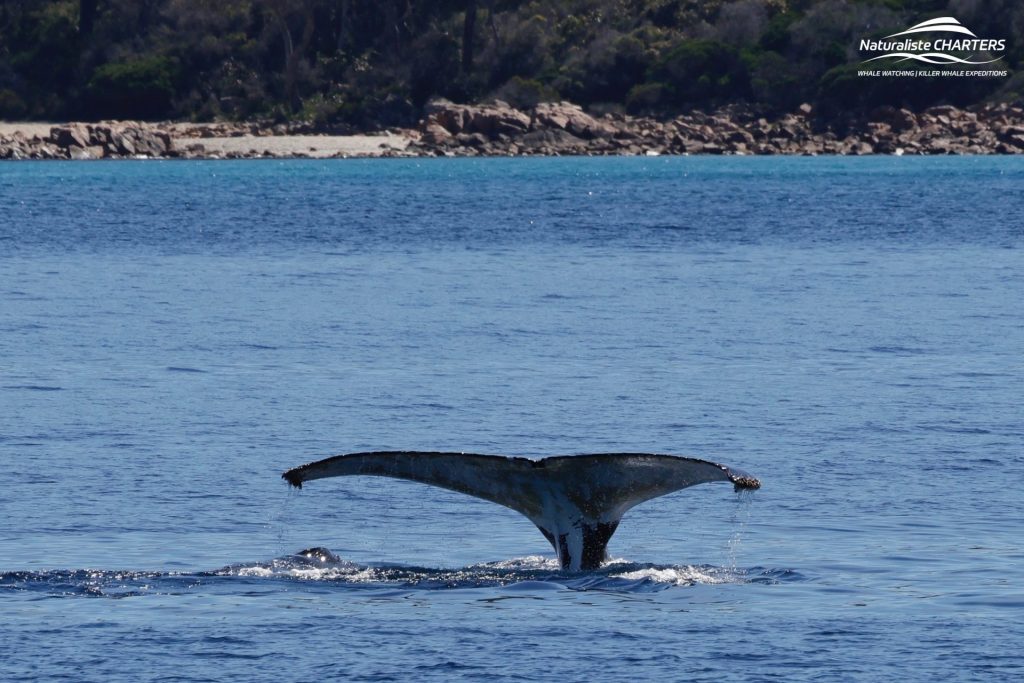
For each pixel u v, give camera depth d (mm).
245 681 41094
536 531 60000
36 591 49750
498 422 83625
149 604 48375
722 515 62219
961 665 42344
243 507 63500
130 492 65750
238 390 94625
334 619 46781
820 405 88750
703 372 102438
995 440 77375
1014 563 54000
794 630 45719
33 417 84688
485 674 41625
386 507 64062
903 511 62188
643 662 42594
